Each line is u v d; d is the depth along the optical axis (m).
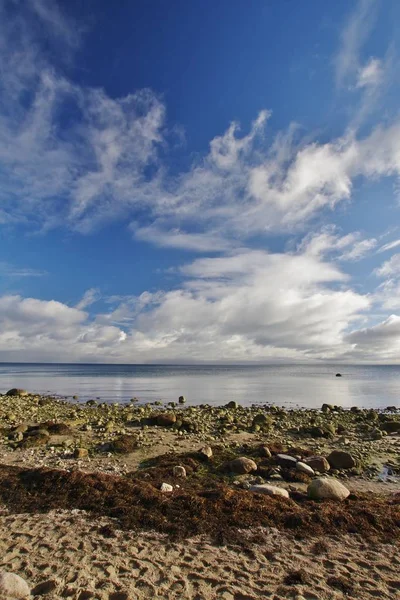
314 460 14.17
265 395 49.50
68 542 7.99
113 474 13.00
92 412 29.50
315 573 7.01
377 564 7.32
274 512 9.34
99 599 6.14
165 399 43.44
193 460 14.41
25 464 13.82
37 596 6.18
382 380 88.31
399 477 13.59
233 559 7.46
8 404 33.59
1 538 8.14
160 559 7.41
